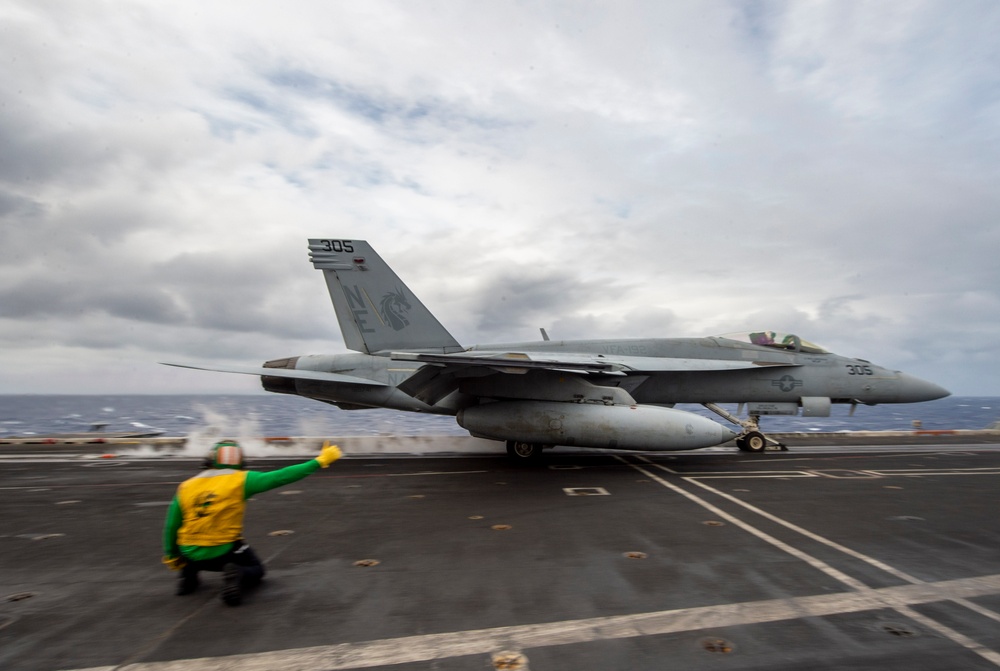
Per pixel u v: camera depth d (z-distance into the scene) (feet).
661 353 48.32
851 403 49.42
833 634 12.55
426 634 12.65
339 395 48.08
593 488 31.71
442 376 41.01
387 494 30.12
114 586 16.06
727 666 11.09
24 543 20.83
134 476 37.47
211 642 12.34
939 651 11.73
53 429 155.43
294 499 28.76
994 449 52.34
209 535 14.32
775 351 48.57
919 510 25.53
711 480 34.35
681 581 16.02
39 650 12.07
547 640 12.28
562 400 41.32
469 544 20.10
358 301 48.80
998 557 18.31
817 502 27.40
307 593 15.28
